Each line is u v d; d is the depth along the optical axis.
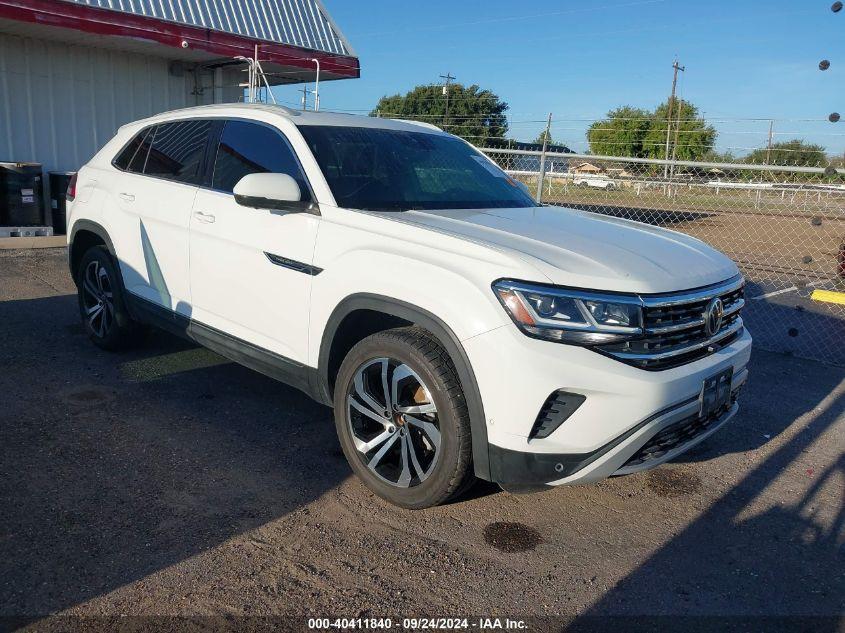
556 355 2.89
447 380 3.10
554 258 3.12
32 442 3.92
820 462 4.29
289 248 3.78
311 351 3.71
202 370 5.25
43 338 5.84
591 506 3.64
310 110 4.50
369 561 3.02
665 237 3.94
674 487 3.90
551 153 8.18
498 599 2.83
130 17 10.75
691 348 3.25
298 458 3.94
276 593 2.77
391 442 3.38
